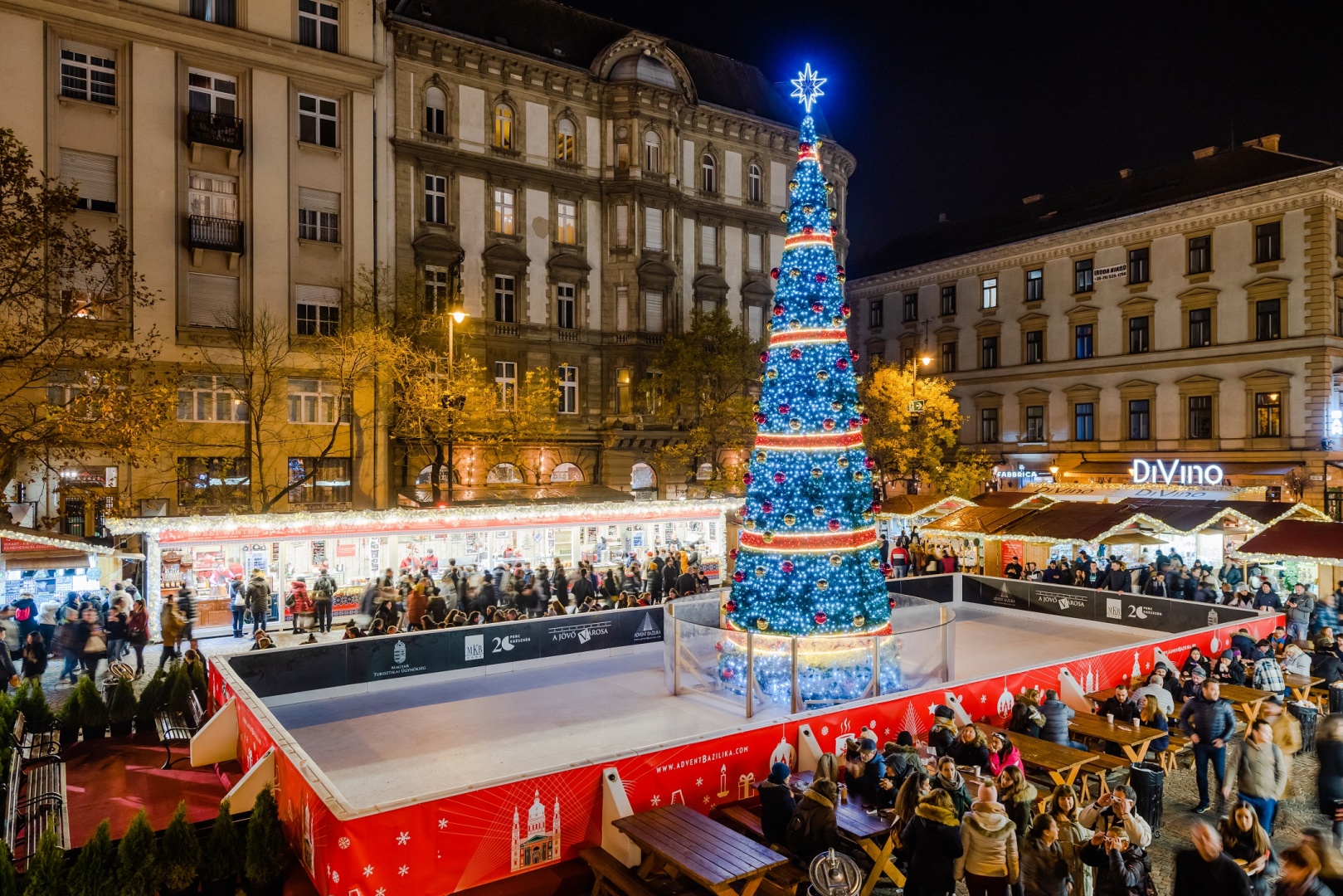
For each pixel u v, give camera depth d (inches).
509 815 346.3
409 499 1312.7
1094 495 1406.3
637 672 684.1
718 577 1205.1
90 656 687.1
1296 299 1544.0
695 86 1813.5
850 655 556.4
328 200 1350.9
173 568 872.9
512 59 1529.3
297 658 594.6
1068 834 309.9
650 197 1676.9
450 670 660.1
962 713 503.5
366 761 485.7
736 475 1485.0
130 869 313.7
